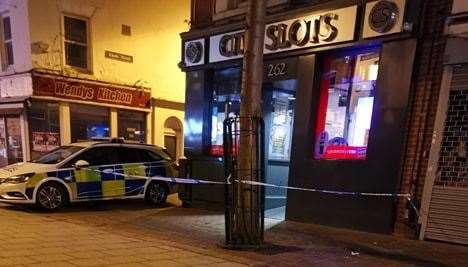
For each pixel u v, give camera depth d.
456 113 6.55
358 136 7.82
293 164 8.52
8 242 5.69
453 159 6.54
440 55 6.77
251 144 6.21
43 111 13.97
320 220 8.02
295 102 8.60
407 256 5.78
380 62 7.32
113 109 15.65
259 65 6.24
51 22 13.96
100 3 15.14
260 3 6.18
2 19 14.64
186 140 11.06
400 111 7.00
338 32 7.85
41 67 13.72
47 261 4.80
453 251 6.04
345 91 8.09
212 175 10.33
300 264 5.36
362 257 5.73
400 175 7.03
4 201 8.98
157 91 17.08
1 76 14.67
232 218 6.21
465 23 6.39
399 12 7.02
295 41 8.55
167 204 11.35
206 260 5.36
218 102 10.65
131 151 10.80
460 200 6.39
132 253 5.50
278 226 7.93
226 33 10.02
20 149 14.13
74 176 9.54
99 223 8.19
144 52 16.56
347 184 7.62
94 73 15.08
